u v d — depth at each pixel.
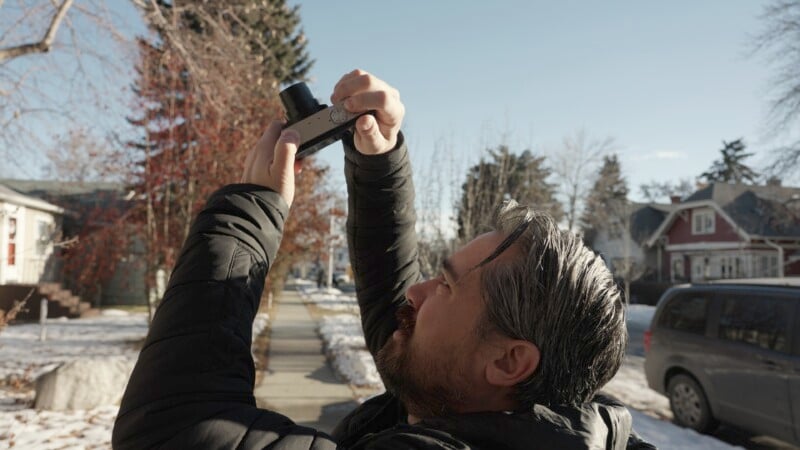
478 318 0.86
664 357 6.66
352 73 1.00
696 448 5.60
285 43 21.52
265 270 0.87
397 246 1.30
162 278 14.38
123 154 11.22
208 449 0.70
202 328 0.77
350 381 8.60
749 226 34.38
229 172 11.14
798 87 19.42
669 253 41.25
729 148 62.50
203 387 0.74
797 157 20.19
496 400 0.87
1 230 15.25
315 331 15.46
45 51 6.46
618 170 43.34
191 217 11.17
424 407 0.93
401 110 1.08
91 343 12.77
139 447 0.73
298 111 0.96
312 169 14.91
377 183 1.22
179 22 8.00
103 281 22.67
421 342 0.92
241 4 8.46
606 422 0.90
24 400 6.86
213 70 8.04
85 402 6.53
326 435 0.82
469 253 0.92
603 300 0.86
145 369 0.76
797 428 5.15
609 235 43.53
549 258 0.85
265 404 7.12
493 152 12.24
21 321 17.94
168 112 10.55
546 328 0.83
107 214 15.60
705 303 6.34
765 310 5.65
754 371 5.57
